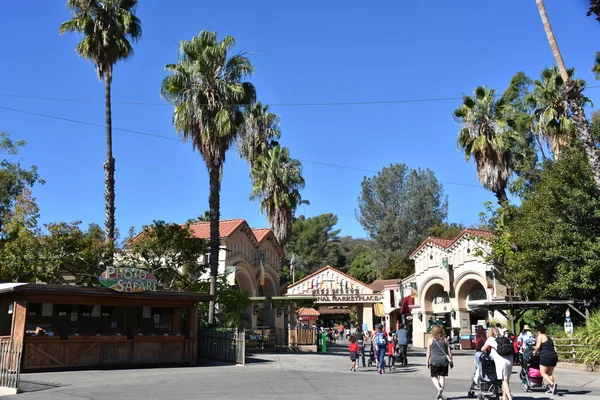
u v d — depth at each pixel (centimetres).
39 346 1756
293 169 3956
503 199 3272
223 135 2494
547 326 2700
